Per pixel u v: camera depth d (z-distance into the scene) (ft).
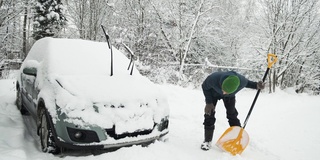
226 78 11.21
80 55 13.96
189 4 52.70
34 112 13.44
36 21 61.36
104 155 10.56
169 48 54.24
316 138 15.15
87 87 11.29
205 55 58.49
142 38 52.65
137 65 43.75
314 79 51.98
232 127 12.59
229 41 57.67
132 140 10.71
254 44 48.67
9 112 16.88
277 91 45.62
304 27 46.11
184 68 51.62
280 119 19.33
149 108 11.55
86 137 10.13
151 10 52.85
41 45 15.29
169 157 11.22
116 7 54.70
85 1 53.78
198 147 13.17
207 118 12.95
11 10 33.50
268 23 45.96
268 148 13.58
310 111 20.39
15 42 51.52
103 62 14.12
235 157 11.80
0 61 42.75
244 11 58.18
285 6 45.47
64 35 59.21
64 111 10.28
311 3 44.60
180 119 18.71
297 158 12.46
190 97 25.46
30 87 14.35
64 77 11.81
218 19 53.93
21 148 11.07
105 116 10.43
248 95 37.86
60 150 11.05
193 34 52.80
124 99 11.14
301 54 46.47
